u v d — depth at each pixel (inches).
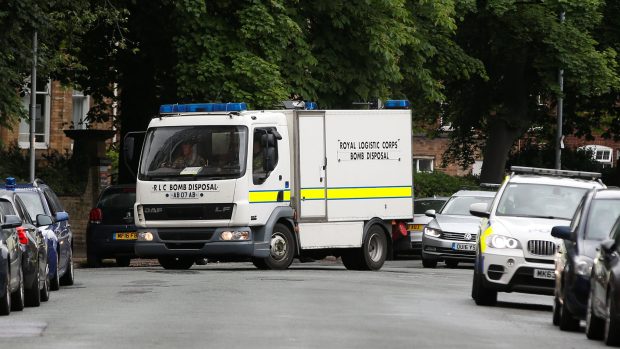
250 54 2442.2
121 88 2859.3
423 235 2423.7
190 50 2439.7
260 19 2439.7
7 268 1219.9
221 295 1441.9
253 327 1088.2
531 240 1437.0
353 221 2100.1
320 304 1337.4
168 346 943.7
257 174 1942.7
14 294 1270.9
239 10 2449.6
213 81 2426.2
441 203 2891.2
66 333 1043.3
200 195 1924.2
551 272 1423.5
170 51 2598.4
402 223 2199.8
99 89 3048.7
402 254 2992.1
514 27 3393.2
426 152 4987.7
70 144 3932.1
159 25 2583.7
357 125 2102.6
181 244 1946.4
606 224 1223.5
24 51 2041.1
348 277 1850.4
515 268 1429.6
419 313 1278.3
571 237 1229.7
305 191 2028.8
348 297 1443.2
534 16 3403.1
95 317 1190.9
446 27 2935.5
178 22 2437.3
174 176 1937.7
